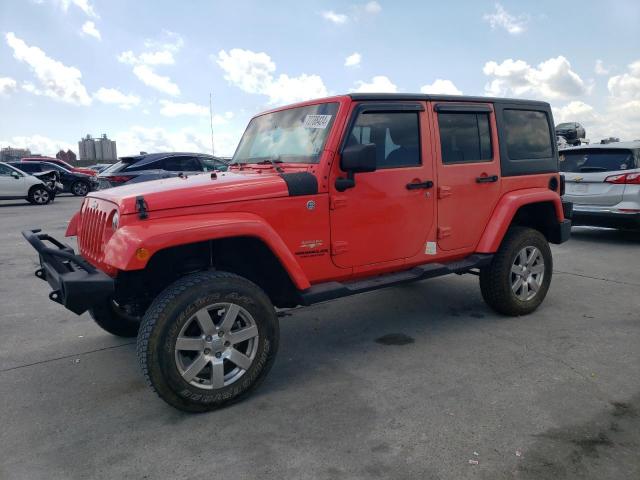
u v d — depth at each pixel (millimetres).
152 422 3148
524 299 4965
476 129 4613
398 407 3246
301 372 3846
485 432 2916
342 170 3668
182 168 11734
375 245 4000
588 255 7867
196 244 3500
